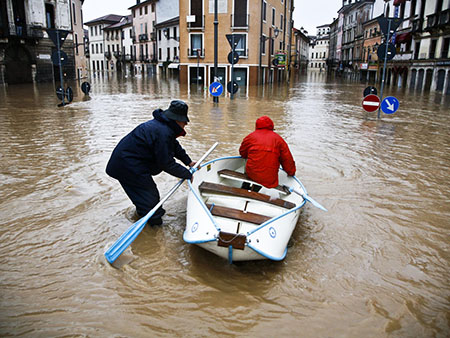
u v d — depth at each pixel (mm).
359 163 7953
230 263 3826
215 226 3770
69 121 12453
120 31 72938
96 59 83938
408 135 10914
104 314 3273
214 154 8461
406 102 20406
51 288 3611
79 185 6305
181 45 35719
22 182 6430
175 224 4984
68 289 3605
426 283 3838
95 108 16062
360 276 3932
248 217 4184
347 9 68188
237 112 15273
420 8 32219
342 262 4180
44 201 5641
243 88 31406
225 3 33500
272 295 3602
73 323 3156
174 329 3121
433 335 3123
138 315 3277
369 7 56438
